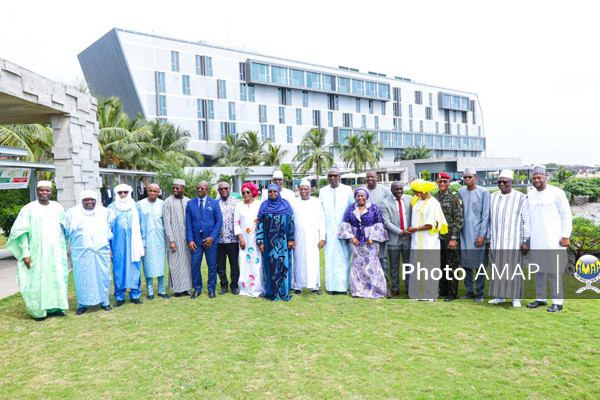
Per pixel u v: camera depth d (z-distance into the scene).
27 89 7.61
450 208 6.07
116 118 28.20
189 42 46.16
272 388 3.54
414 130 71.75
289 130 55.31
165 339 4.70
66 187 9.22
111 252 6.12
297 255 6.58
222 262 6.80
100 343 4.63
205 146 47.25
